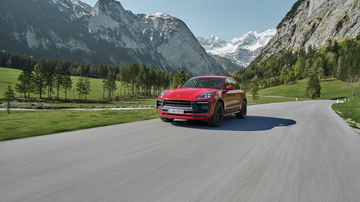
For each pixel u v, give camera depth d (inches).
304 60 5438.0
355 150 144.6
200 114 212.7
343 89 3523.6
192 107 213.0
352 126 277.4
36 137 164.4
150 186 80.5
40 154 118.7
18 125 216.8
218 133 191.5
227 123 258.8
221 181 86.7
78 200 68.6
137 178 87.9
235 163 110.4
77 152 124.0
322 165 109.8
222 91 245.6
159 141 156.2
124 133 183.9
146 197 71.6
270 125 247.4
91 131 192.1
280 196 74.2
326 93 3548.2
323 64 4633.4
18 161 106.2
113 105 2783.0
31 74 3353.8
